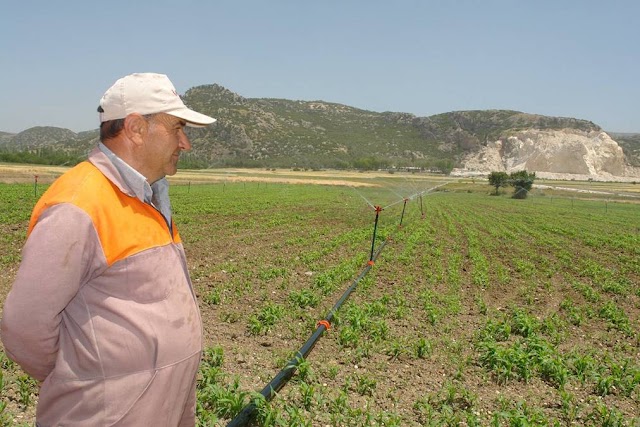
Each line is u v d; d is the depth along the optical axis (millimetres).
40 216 2258
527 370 6863
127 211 2426
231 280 11984
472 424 5391
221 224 24406
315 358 7188
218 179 85188
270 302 9492
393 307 10383
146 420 2426
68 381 2336
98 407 2338
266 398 5484
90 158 2486
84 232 2209
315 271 13680
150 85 2561
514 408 5902
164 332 2457
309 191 63562
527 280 14469
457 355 7664
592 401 6336
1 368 5875
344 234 22047
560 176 172875
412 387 6465
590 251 21938
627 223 39406
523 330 8953
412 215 36281
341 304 9984
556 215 45531
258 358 7078
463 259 18016
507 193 84938
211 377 5797
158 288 2473
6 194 34125
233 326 8562
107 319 2342
